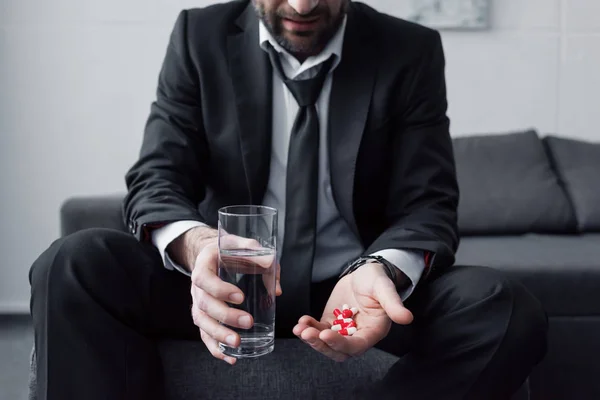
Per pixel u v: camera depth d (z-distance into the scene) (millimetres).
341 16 1421
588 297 2242
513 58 3021
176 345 1364
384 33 1505
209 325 1128
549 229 2674
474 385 1188
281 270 1408
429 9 2953
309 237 1409
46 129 2955
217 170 1487
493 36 3006
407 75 1479
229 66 1482
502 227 2652
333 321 1189
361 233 1491
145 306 1326
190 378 1292
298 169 1421
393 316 1105
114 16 2941
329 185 1460
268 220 1113
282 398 1281
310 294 1440
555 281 2242
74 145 2973
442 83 1530
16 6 2906
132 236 1364
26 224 2975
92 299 1199
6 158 2947
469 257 2324
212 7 1569
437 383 1199
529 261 2281
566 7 3014
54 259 1211
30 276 1231
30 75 2932
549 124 3051
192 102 1509
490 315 1193
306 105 1435
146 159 1473
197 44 1507
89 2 2930
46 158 2965
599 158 2822
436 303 1261
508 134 2848
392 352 1417
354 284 1229
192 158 1489
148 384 1203
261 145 1446
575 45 3031
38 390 1168
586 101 3053
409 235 1323
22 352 2572
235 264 1108
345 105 1444
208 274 1128
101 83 2959
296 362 1316
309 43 1394
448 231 1382
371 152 1455
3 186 2953
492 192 2684
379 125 1451
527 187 2697
